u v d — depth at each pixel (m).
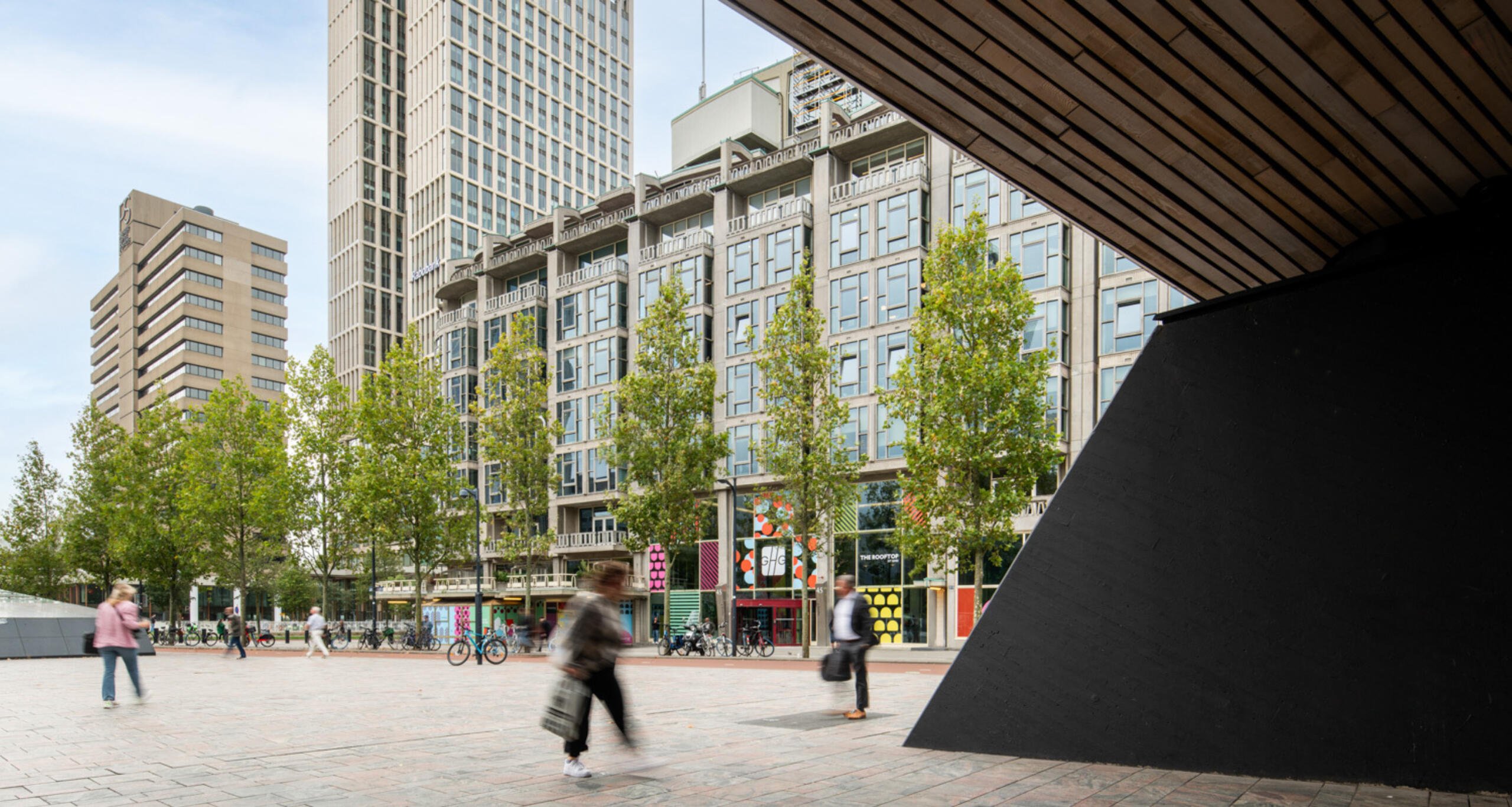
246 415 46.66
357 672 21.86
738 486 42.00
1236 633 7.53
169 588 53.41
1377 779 6.84
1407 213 8.55
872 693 14.27
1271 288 7.84
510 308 54.81
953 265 27.50
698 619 42.97
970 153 8.38
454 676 20.09
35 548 52.72
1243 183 8.12
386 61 103.25
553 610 47.25
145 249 115.06
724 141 44.91
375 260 98.69
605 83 110.69
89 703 13.47
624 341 48.38
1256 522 7.62
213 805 6.07
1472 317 6.99
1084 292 33.62
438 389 41.69
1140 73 6.86
